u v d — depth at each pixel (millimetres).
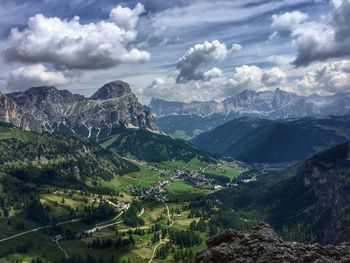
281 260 38875
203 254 42469
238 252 41594
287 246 41312
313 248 41062
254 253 40688
